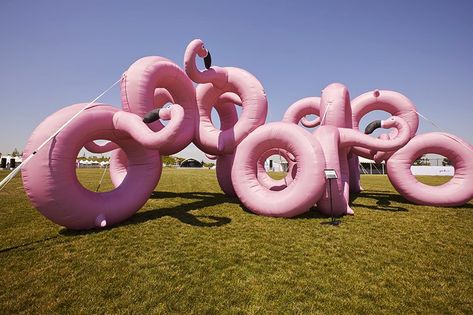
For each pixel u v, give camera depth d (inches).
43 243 149.9
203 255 133.3
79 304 90.7
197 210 235.8
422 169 1040.8
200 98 262.7
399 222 198.1
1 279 108.0
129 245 146.6
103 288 100.9
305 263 124.3
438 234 169.9
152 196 326.3
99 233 167.2
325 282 106.2
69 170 159.2
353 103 313.1
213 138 247.6
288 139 207.5
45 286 102.4
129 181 194.9
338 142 224.4
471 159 247.0
